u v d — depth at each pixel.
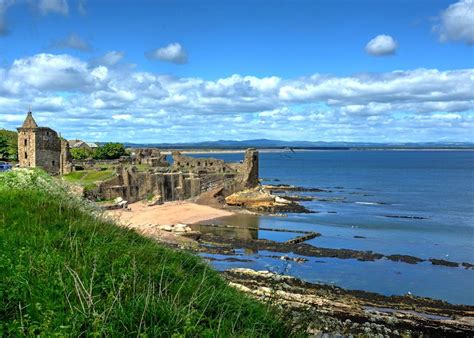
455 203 119.88
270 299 16.92
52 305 11.16
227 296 15.01
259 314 14.44
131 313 11.25
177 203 104.44
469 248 66.25
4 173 27.64
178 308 12.19
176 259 18.19
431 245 68.12
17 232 16.88
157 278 14.77
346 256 59.31
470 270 54.00
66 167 112.19
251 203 108.50
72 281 12.53
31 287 11.96
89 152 169.12
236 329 12.85
